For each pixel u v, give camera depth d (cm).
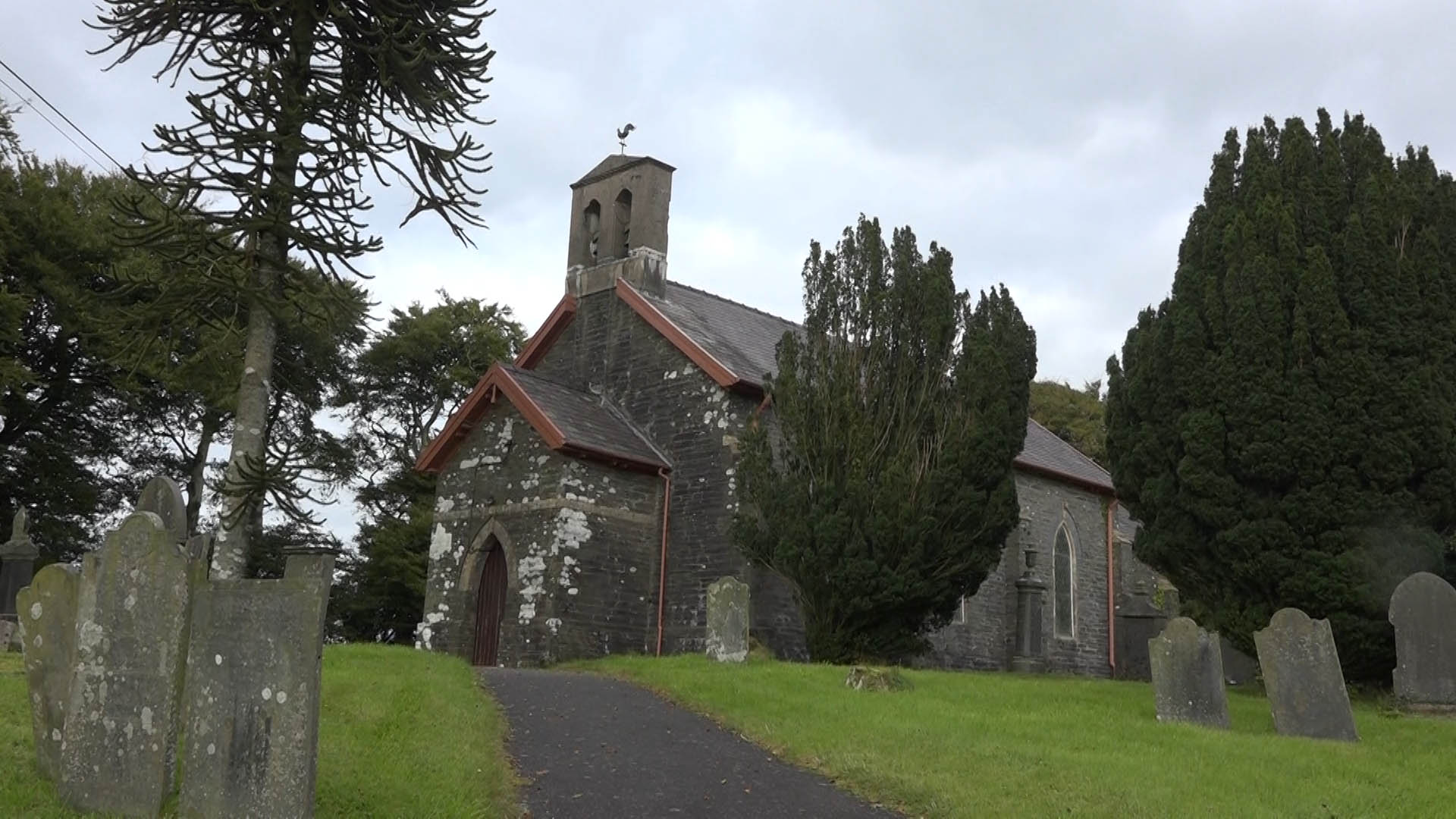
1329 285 1591
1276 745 1197
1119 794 943
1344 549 1545
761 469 2022
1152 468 1717
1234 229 1677
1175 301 1736
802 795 959
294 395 3884
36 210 3109
